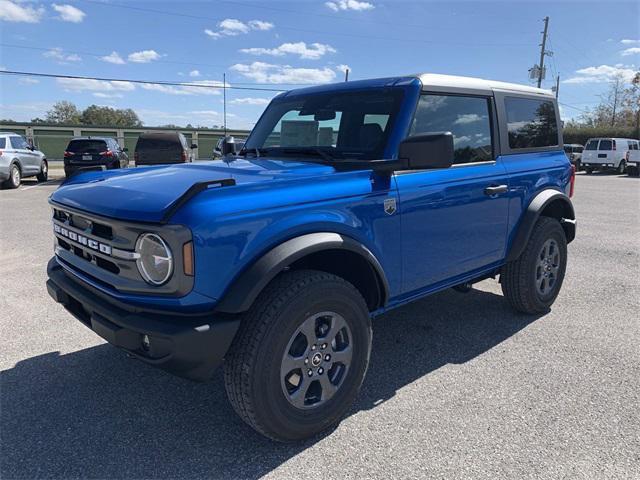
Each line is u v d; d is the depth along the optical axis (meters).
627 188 18.92
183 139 18.92
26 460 2.67
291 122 4.01
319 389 2.89
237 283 2.50
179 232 2.35
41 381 3.50
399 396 3.33
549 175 4.61
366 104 3.56
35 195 14.68
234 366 2.58
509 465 2.62
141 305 2.52
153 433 2.91
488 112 4.08
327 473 2.58
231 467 2.62
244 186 2.58
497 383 3.49
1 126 41.00
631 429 2.92
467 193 3.72
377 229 3.10
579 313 4.86
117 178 3.19
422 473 2.57
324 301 2.76
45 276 5.99
